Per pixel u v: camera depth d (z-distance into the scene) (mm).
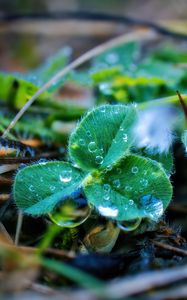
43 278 101
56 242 112
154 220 108
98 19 221
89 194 108
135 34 197
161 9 252
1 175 121
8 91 148
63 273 99
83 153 112
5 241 111
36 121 148
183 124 134
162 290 95
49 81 145
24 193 110
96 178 111
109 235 111
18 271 99
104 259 103
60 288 98
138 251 110
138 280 92
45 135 140
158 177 109
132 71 167
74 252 109
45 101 153
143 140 123
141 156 112
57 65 173
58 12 226
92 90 175
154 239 113
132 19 213
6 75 144
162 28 204
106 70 157
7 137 127
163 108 138
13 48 238
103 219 112
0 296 90
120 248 112
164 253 110
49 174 111
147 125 130
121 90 156
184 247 113
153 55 196
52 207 107
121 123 114
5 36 238
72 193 111
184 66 171
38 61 236
